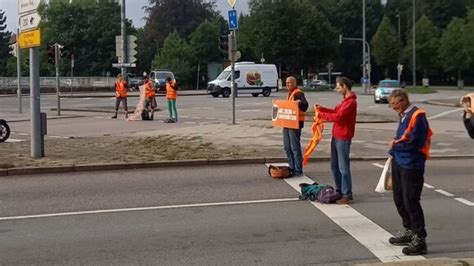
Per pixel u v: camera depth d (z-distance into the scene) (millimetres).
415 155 6617
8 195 10133
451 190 10383
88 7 97500
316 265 6223
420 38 91688
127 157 13812
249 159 13539
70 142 17141
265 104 40719
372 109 34594
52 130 22266
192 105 39781
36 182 11352
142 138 18141
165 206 9203
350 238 7266
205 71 87125
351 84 9336
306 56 85000
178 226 7949
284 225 7949
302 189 9680
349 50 117312
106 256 6609
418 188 6633
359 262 6305
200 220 8281
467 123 6281
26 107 40000
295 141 11648
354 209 8883
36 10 13281
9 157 13953
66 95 60625
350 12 116562
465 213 8625
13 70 97062
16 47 34438
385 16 102062
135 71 103938
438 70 96625
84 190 10531
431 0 110250
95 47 96812
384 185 7289
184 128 21906
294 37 82375
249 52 86625
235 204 9320
